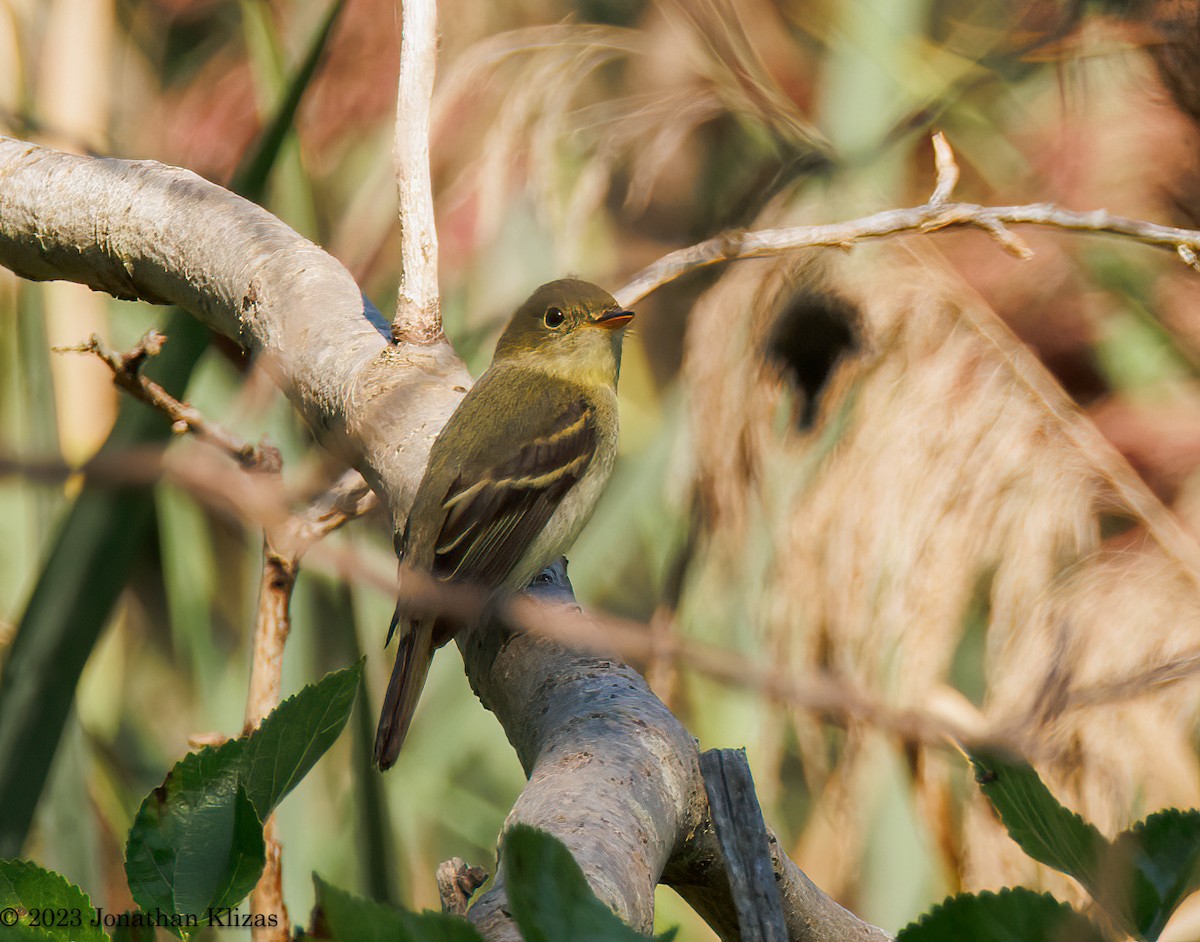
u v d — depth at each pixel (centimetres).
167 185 781
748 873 362
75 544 670
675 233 1268
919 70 1150
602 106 1153
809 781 958
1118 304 1048
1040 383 920
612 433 805
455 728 1091
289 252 741
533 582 732
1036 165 1102
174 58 1385
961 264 1058
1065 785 774
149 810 296
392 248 1158
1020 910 235
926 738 281
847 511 899
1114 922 258
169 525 1041
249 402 874
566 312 803
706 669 246
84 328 995
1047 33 1121
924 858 896
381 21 1274
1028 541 867
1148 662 797
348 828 939
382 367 688
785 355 954
